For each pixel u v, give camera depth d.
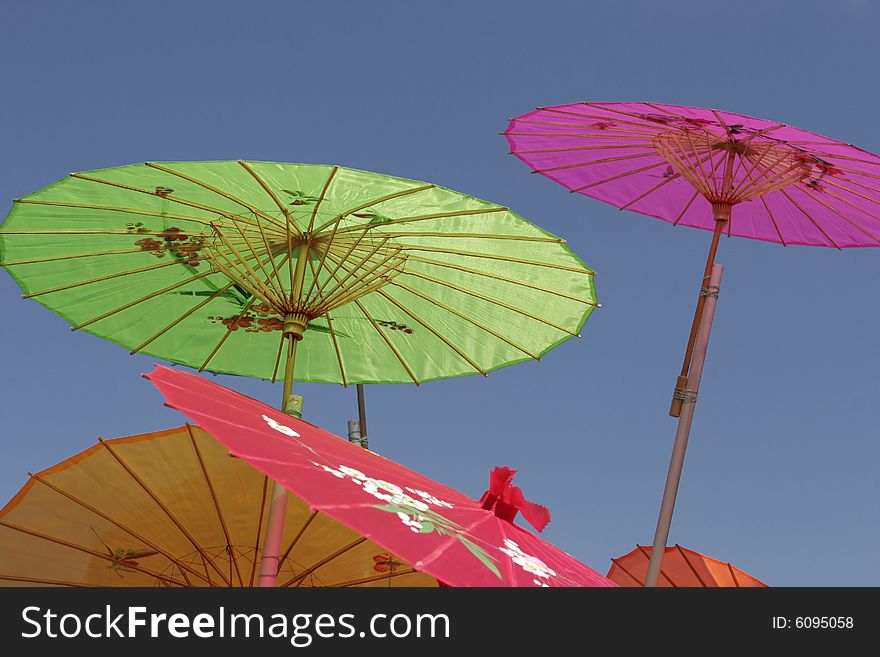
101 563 5.61
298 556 5.64
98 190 4.82
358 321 5.34
